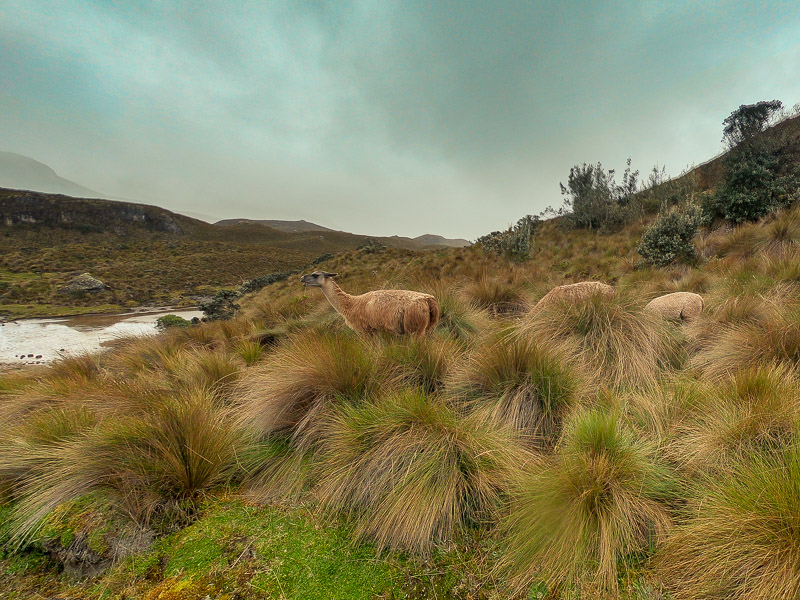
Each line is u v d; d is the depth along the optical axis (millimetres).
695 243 8820
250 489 2359
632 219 13141
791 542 1290
